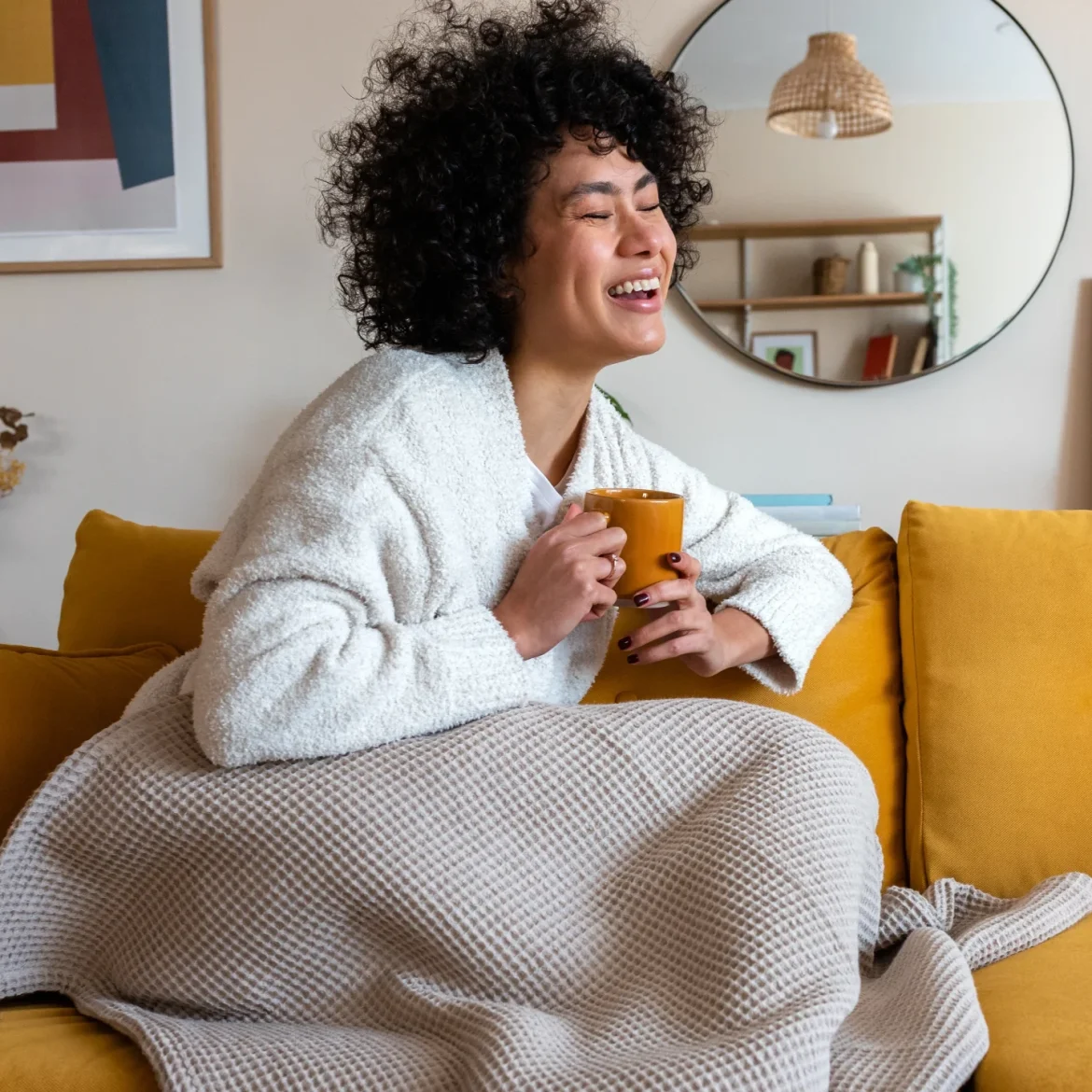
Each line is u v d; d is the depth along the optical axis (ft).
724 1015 2.77
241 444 7.65
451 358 3.87
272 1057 2.77
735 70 7.07
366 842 3.08
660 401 7.39
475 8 7.09
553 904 3.14
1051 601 4.28
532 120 3.69
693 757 3.32
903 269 7.04
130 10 7.50
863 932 3.48
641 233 3.70
